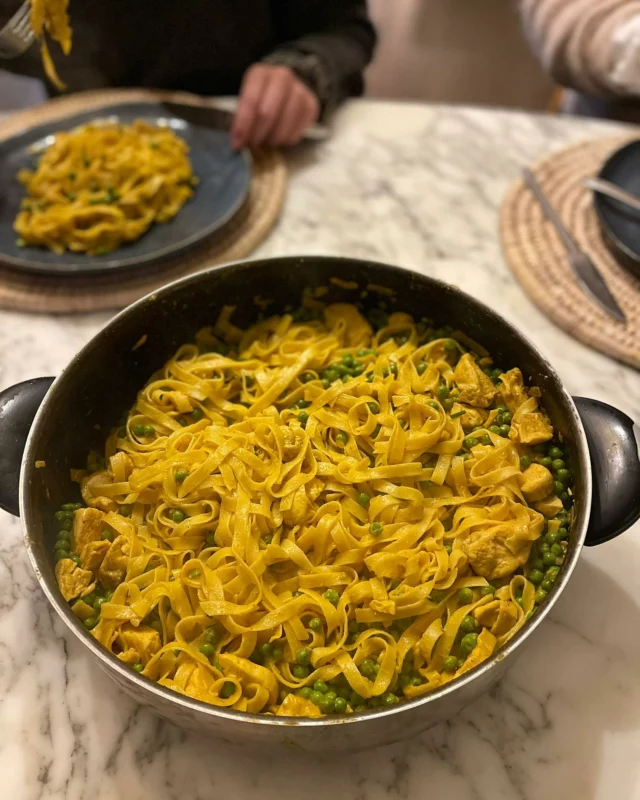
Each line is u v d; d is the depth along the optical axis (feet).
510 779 1.09
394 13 3.94
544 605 0.96
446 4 3.80
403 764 1.11
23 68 2.47
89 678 1.20
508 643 0.93
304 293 1.54
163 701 0.90
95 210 1.93
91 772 1.11
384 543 1.24
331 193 2.12
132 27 2.30
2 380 1.66
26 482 1.08
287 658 1.16
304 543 1.23
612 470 1.12
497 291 1.83
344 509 1.27
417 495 1.26
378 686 1.08
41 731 1.14
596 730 1.13
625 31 2.33
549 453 1.30
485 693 1.16
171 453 1.35
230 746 1.03
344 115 2.40
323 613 1.15
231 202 2.00
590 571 1.30
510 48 3.87
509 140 2.28
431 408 1.36
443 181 2.15
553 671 1.19
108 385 1.40
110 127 2.17
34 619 1.26
